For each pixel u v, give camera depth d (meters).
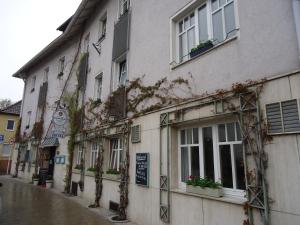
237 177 5.05
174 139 6.61
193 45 6.82
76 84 14.30
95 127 11.11
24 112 22.62
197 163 6.02
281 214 3.93
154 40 8.06
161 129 6.93
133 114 8.46
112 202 8.91
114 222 7.41
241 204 4.47
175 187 6.35
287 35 4.34
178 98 6.59
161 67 7.50
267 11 4.72
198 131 6.08
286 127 4.05
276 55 4.45
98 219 7.71
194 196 5.51
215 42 6.09
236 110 4.87
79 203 10.23
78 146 13.02
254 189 4.32
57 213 8.37
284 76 4.23
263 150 4.28
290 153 3.96
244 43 5.05
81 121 12.77
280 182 4.01
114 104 9.75
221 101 5.24
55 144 15.09
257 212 4.24
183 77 6.54
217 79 5.53
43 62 20.47
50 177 15.52
